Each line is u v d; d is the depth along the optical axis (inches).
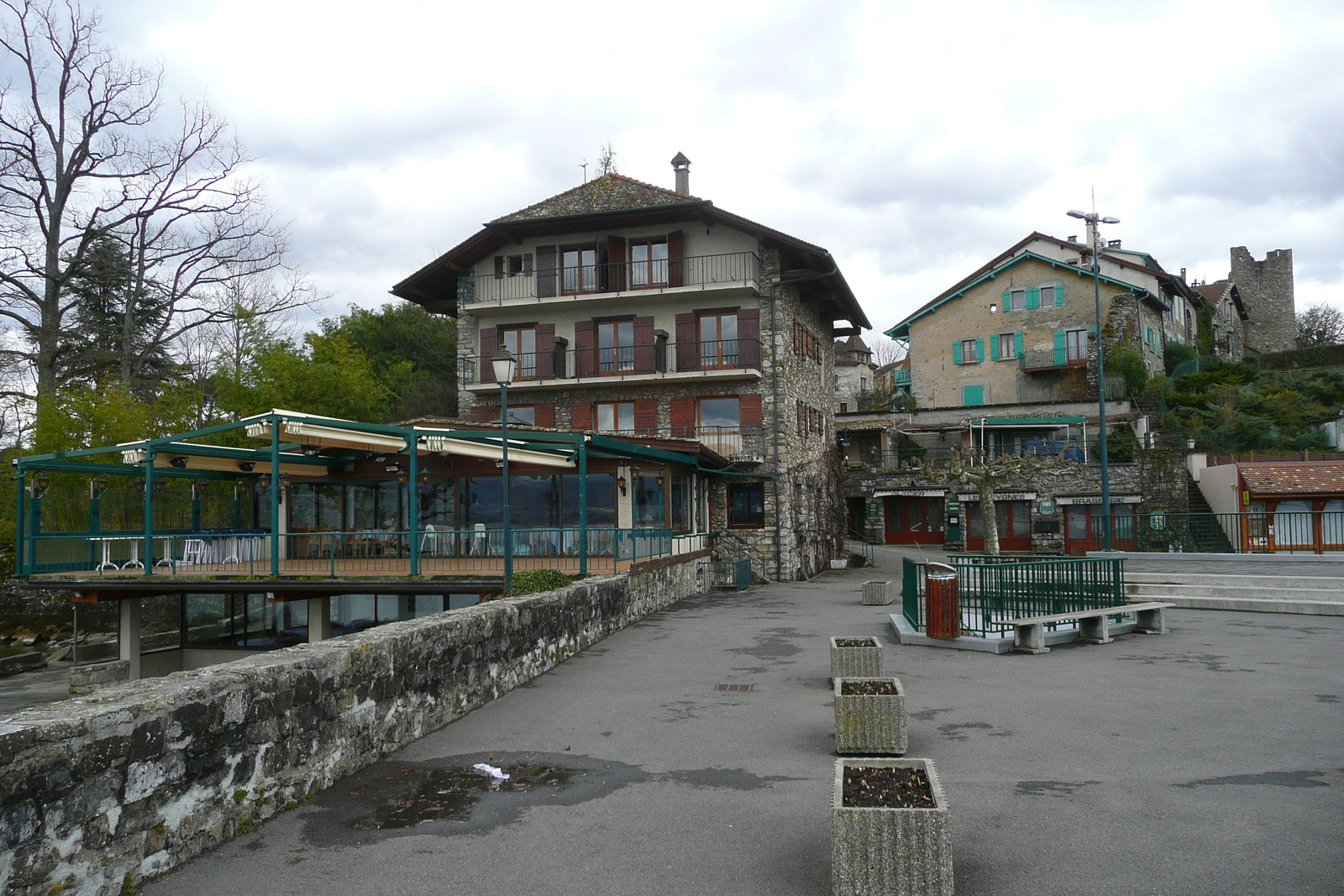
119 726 185.5
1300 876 187.3
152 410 1197.7
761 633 589.9
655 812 236.2
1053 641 499.8
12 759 160.7
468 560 781.9
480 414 1233.4
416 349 1947.6
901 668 435.8
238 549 866.8
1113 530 1320.1
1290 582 688.4
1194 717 331.0
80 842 174.4
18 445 1120.8
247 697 226.2
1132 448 1483.8
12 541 1027.9
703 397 1166.3
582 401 1201.4
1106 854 200.4
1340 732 307.1
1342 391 1744.6
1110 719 329.4
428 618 354.9
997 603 496.4
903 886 170.6
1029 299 1893.5
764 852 207.5
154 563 841.5
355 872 198.1
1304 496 1178.0
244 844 214.8
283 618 868.0
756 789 254.7
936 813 170.2
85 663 870.4
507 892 187.2
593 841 215.6
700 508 1091.3
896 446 1764.3
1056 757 279.6
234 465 855.1
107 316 1323.8
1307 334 2696.9
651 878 193.8
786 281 1151.6
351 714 273.3
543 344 1205.1
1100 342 1180.5
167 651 861.2
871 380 3142.2
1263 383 1807.3
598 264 1187.3
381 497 922.1
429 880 193.5
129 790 187.2
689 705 369.4
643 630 621.0
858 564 1411.2
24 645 975.6
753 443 1136.8
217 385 1378.0
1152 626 545.0
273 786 235.0
